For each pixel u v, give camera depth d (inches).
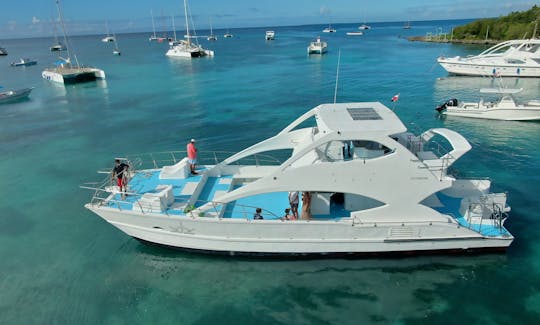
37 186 805.9
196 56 3558.1
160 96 1745.8
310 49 3378.4
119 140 1108.5
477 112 1202.0
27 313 441.4
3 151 1049.5
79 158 975.6
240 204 533.3
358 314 421.7
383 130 431.5
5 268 523.8
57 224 638.5
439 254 485.7
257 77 2186.3
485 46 3380.9
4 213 684.1
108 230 611.5
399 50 3462.1
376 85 1798.7
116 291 470.6
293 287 462.3
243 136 1099.3
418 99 1485.0
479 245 474.0
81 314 436.8
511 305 423.8
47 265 527.2
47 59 4065.0
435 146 960.9
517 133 1043.3
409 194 451.2
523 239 532.1
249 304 440.1
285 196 554.3
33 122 1365.7
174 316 427.8
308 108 1405.0
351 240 466.9
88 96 1824.6
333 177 446.0
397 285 459.2
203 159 935.7
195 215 476.1
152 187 548.7
